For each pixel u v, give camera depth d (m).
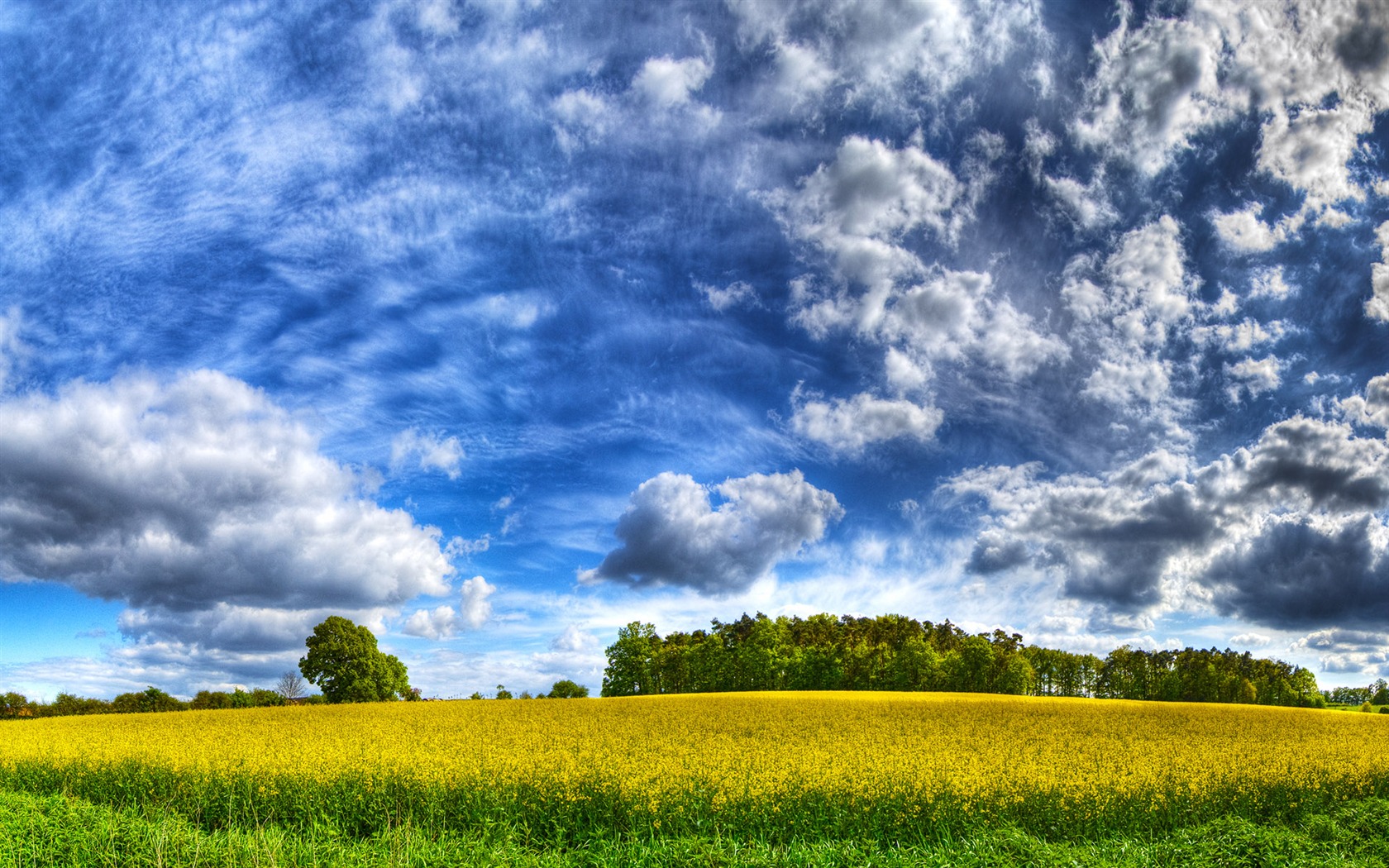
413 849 11.13
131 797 17.08
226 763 18.41
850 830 13.25
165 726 33.66
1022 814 14.23
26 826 11.84
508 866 10.48
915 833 13.39
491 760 18.55
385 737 26.41
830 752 21.42
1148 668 99.56
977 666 83.94
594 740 25.03
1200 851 11.66
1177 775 17.59
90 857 10.91
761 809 13.83
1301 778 18.20
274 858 10.73
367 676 60.22
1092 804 14.63
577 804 14.38
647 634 87.88
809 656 85.44
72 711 57.72
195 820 15.52
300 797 15.51
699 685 85.62
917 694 59.16
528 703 47.94
